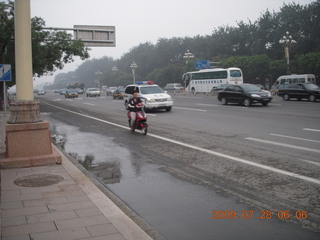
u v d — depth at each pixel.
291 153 7.95
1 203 4.87
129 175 6.65
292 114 16.27
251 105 22.31
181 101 30.08
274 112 17.47
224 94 23.61
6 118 17.91
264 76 57.66
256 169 6.71
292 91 26.69
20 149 7.11
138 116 11.79
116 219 4.29
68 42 29.81
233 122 14.02
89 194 5.26
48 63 30.56
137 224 4.27
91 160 8.03
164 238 3.92
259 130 11.62
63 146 9.98
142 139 10.71
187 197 5.29
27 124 7.13
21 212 4.53
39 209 4.63
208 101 28.47
